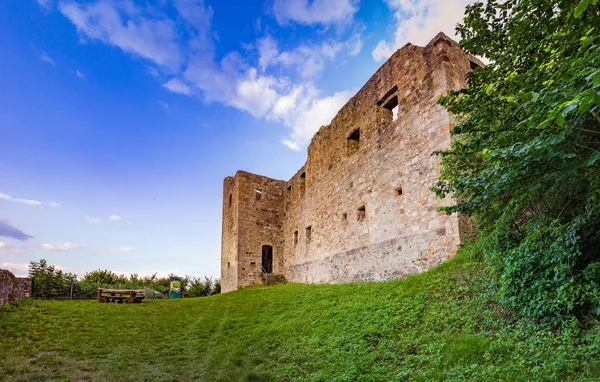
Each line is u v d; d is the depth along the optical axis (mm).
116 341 7762
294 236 20594
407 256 10453
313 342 6582
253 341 7406
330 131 16859
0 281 9906
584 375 3369
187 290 29531
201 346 7473
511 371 3719
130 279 29375
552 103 3387
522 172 4090
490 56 5832
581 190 4664
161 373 5855
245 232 21734
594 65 3268
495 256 5781
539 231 4684
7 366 5855
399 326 6152
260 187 23078
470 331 5031
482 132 5258
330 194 16203
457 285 6871
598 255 4598
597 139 3984
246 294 15234
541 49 4410
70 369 5934
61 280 15445
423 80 10805
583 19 4020
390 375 4488
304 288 13945
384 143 12414
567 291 4305
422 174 10297
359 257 13102
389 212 11641
